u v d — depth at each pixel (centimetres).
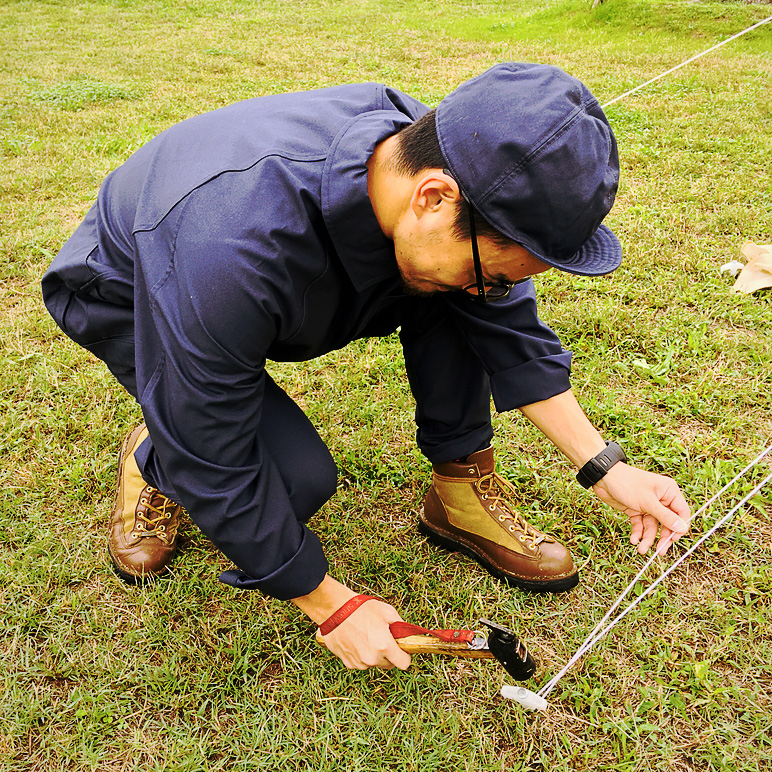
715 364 256
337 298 136
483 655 137
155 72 723
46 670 168
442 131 107
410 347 174
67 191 409
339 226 119
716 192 375
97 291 146
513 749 155
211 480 126
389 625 144
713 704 158
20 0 1217
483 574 191
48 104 595
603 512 202
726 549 193
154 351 125
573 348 266
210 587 187
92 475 219
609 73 666
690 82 614
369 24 1019
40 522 204
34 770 153
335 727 158
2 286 318
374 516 209
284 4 1207
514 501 207
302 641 175
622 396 245
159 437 125
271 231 116
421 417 183
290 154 121
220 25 1026
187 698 164
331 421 240
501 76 107
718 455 221
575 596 184
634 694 163
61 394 251
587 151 103
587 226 107
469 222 107
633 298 292
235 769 152
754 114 511
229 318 115
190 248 116
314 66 756
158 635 175
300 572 137
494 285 119
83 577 190
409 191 113
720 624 175
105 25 1030
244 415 124
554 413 158
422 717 160
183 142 133
